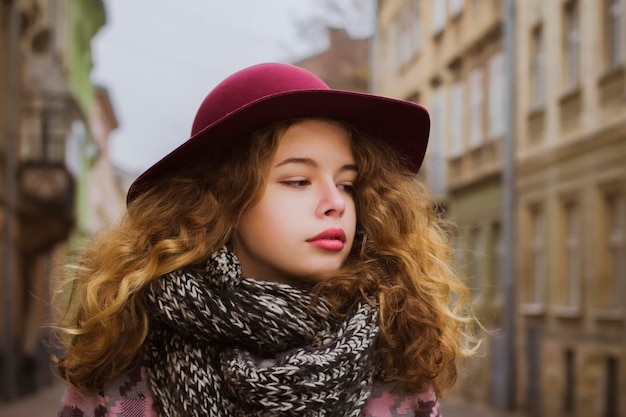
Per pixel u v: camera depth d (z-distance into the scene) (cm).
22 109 1708
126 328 170
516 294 1357
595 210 1137
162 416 165
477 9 1656
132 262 172
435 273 184
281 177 166
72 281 182
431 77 1894
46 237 1798
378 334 168
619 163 1082
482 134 1620
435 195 1783
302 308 162
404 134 185
